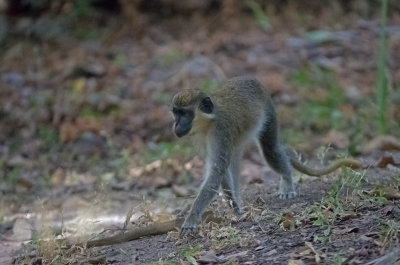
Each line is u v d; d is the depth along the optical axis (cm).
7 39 2212
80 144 1609
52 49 2150
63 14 2286
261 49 2000
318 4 2286
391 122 1557
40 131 1686
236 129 1009
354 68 1912
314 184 1108
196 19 2236
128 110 1744
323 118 1642
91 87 1869
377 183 1009
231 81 1063
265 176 1303
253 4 2208
